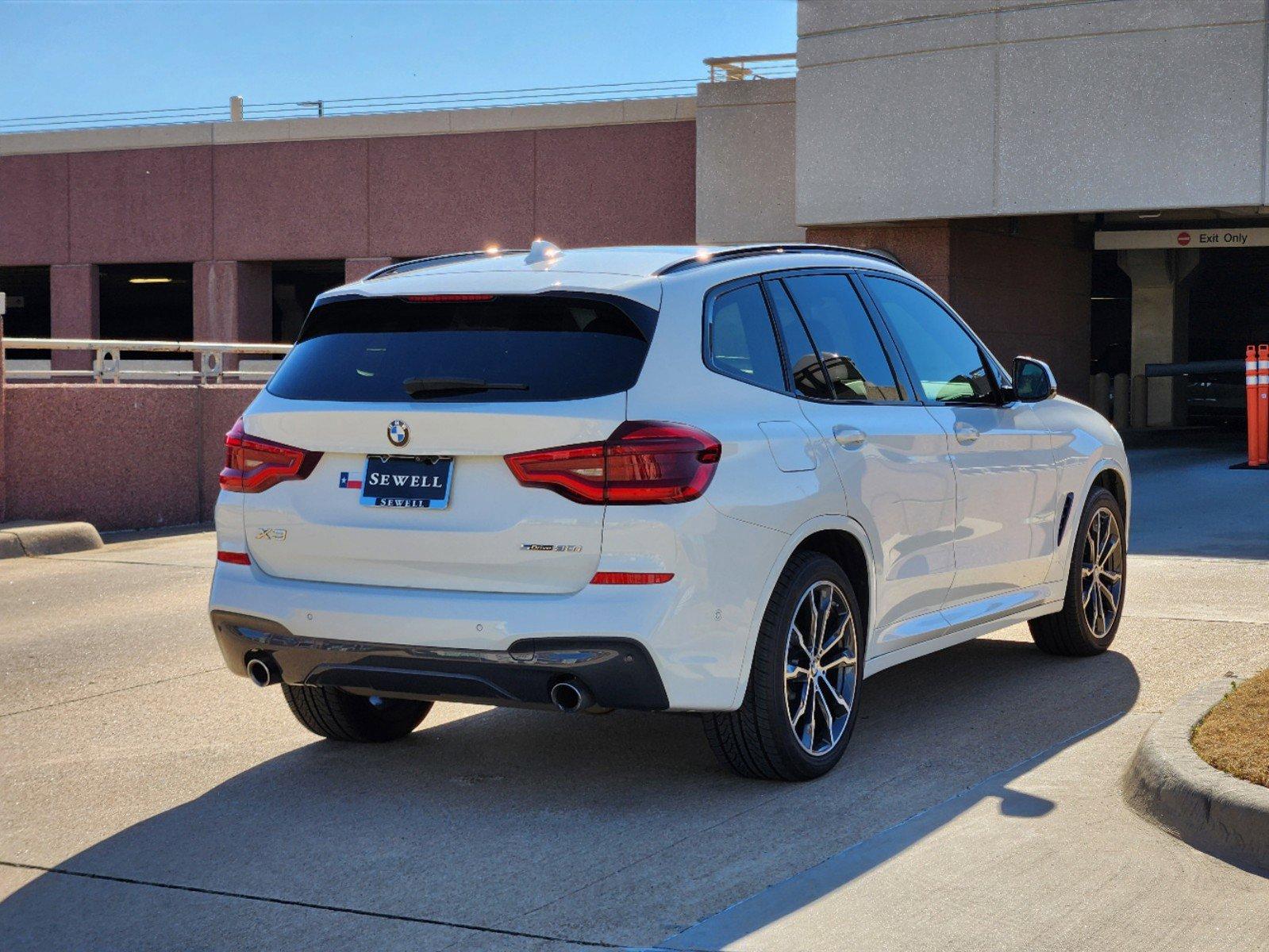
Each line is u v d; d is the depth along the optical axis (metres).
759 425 4.87
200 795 5.09
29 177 32.34
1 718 6.25
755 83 22.97
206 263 31.02
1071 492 6.82
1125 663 6.97
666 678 4.52
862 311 5.75
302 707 5.58
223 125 30.62
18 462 12.36
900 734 5.72
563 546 4.51
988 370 6.48
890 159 19.94
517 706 4.68
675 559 4.49
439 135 29.09
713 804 4.86
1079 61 18.73
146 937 3.83
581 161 28.06
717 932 3.77
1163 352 30.47
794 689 5.05
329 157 29.97
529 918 3.90
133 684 6.89
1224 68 18.09
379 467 4.77
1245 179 18.11
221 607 5.00
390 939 3.79
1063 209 18.97
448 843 4.53
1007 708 6.11
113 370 13.49
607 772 5.28
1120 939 3.68
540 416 4.54
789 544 4.86
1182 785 4.52
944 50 19.45
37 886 4.22
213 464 14.27
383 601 4.69
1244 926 3.75
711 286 5.01
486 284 4.87
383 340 4.96
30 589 9.84
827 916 3.85
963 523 5.94
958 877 4.11
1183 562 10.47
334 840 4.57
